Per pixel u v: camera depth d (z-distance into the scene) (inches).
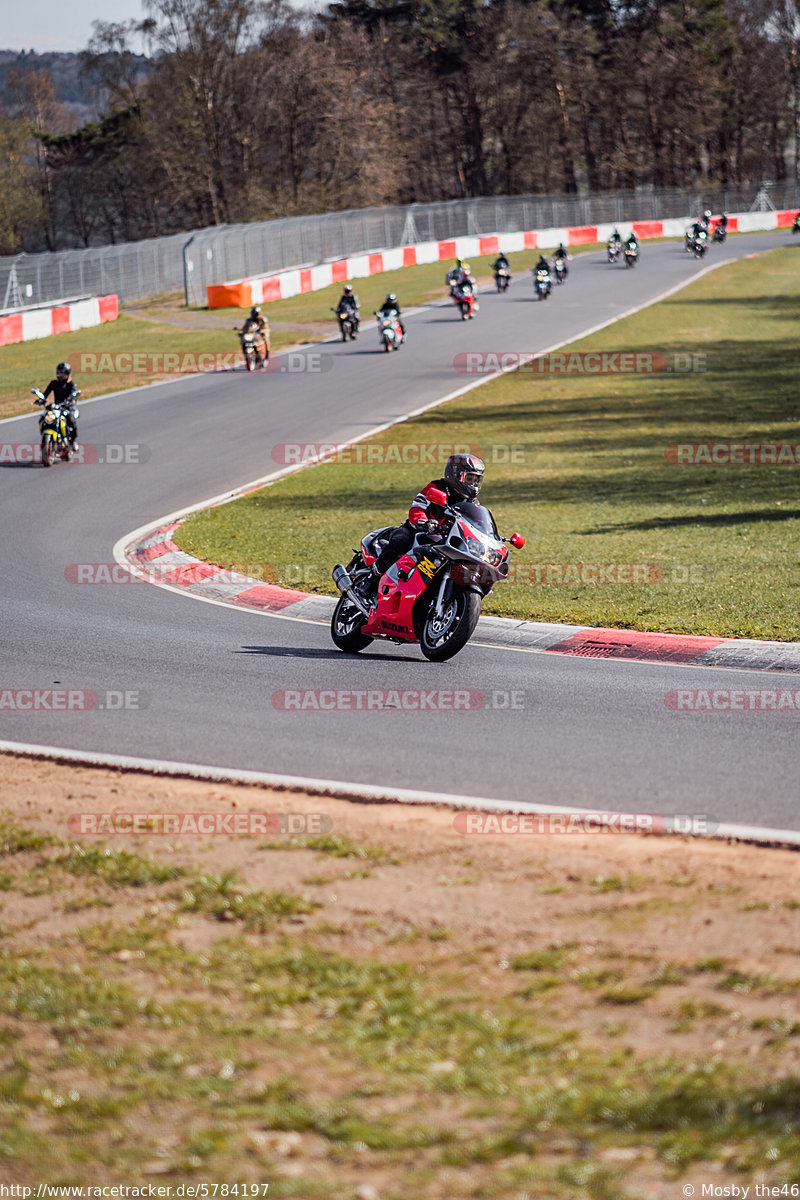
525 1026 341.4
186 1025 347.3
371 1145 281.4
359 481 1627.7
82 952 402.6
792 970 373.7
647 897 434.9
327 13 7381.9
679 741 639.1
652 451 1851.6
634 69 7303.2
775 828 511.8
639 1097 298.7
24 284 3659.0
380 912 427.2
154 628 916.0
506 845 492.4
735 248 5393.7
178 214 7130.9
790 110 7854.3
